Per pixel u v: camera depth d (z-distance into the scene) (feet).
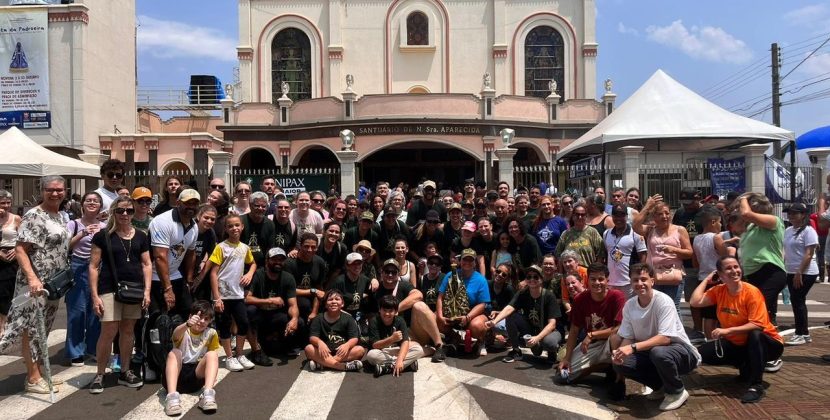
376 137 80.18
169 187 26.50
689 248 25.40
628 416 19.62
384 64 98.94
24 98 86.28
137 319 22.72
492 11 98.89
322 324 24.88
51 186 21.63
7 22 85.56
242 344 25.12
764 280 24.48
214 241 25.72
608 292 22.53
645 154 52.70
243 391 22.09
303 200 30.30
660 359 19.65
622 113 42.09
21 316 21.38
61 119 86.69
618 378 21.17
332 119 82.23
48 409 20.27
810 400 19.93
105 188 27.81
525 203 34.01
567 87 98.94
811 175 51.55
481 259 29.73
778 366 22.86
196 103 118.83
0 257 22.77
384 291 26.71
